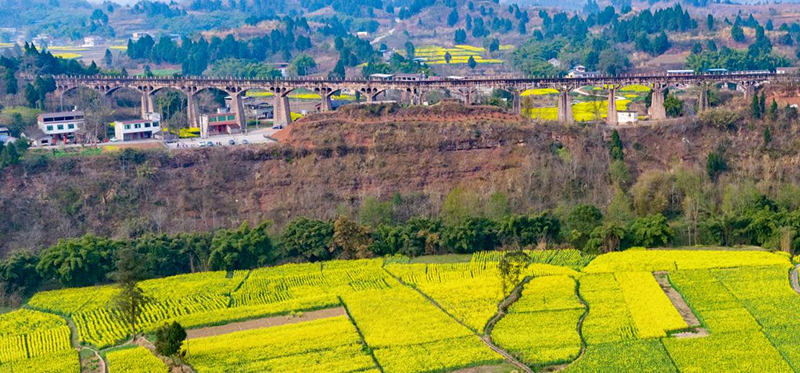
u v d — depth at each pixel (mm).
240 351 156500
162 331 152375
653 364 147625
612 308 174375
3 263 199250
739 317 167500
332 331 164125
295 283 197000
